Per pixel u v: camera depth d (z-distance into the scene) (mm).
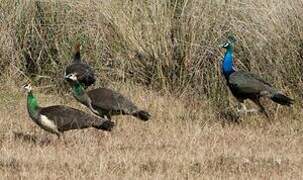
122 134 48875
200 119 53906
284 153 44156
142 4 61562
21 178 37031
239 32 57562
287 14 57031
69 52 60969
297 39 56688
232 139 48312
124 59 60812
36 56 62344
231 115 55438
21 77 61562
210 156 42562
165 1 61125
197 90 57875
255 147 45781
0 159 40594
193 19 59000
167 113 55344
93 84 59688
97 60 60531
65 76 55531
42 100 58219
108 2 61312
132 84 60156
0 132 48562
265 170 39812
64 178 37156
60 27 61406
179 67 59656
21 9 61656
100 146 44906
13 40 61719
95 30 60875
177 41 59875
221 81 56906
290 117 55375
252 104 56969
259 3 57844
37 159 40906
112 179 37062
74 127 44844
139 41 60750
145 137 48094
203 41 58375
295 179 38000
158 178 37250
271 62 56531
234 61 57719
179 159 41469
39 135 47969
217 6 58750
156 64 60375
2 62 61781
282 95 52438
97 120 45062
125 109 49062
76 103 57688
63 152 42719
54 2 61531
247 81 52781
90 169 39031
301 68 56656
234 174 38812
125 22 60906
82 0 61000
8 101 57062
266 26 56938
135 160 41094
